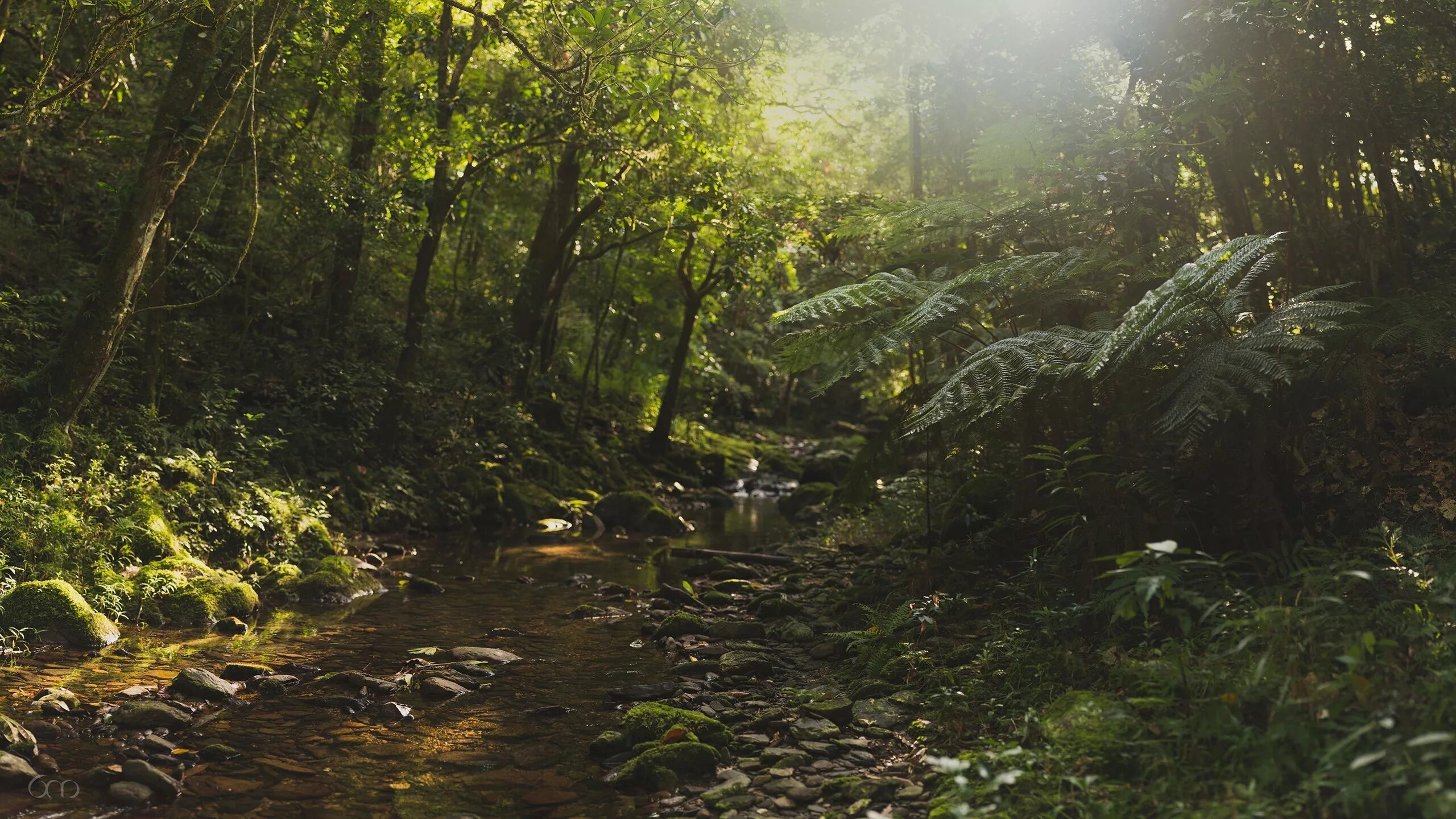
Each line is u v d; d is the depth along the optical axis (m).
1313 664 3.27
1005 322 6.30
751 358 25.58
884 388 16.08
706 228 13.80
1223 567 4.38
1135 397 5.08
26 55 10.80
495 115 11.52
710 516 15.10
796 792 3.64
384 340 12.61
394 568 9.22
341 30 9.60
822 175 15.03
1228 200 5.82
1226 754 3.07
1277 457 4.87
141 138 10.87
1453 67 5.61
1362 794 2.61
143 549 7.16
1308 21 5.32
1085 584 4.88
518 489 13.22
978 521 7.31
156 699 4.75
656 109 8.88
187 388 10.35
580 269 18.14
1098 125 6.67
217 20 7.42
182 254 10.48
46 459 7.16
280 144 10.38
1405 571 3.87
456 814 3.53
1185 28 5.79
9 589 5.95
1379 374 4.95
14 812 3.41
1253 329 4.37
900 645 5.24
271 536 8.55
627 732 4.26
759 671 5.46
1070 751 3.39
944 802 3.37
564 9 8.02
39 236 10.86
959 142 8.98
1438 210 5.78
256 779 3.83
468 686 5.24
